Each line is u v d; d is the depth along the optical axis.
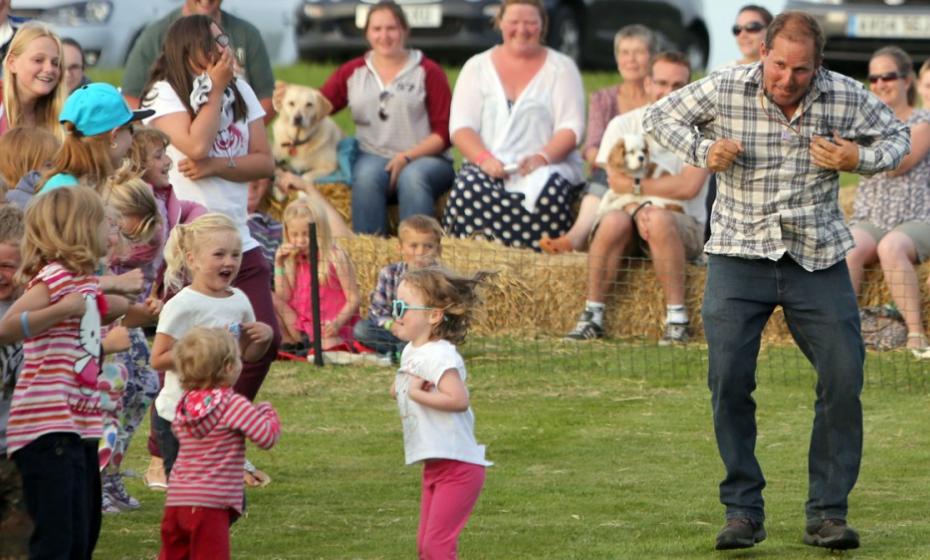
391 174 34.25
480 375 28.25
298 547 18.03
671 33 57.12
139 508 19.92
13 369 15.76
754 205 17.59
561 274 31.38
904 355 29.09
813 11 52.16
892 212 30.33
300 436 24.06
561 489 20.95
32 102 21.45
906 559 17.30
